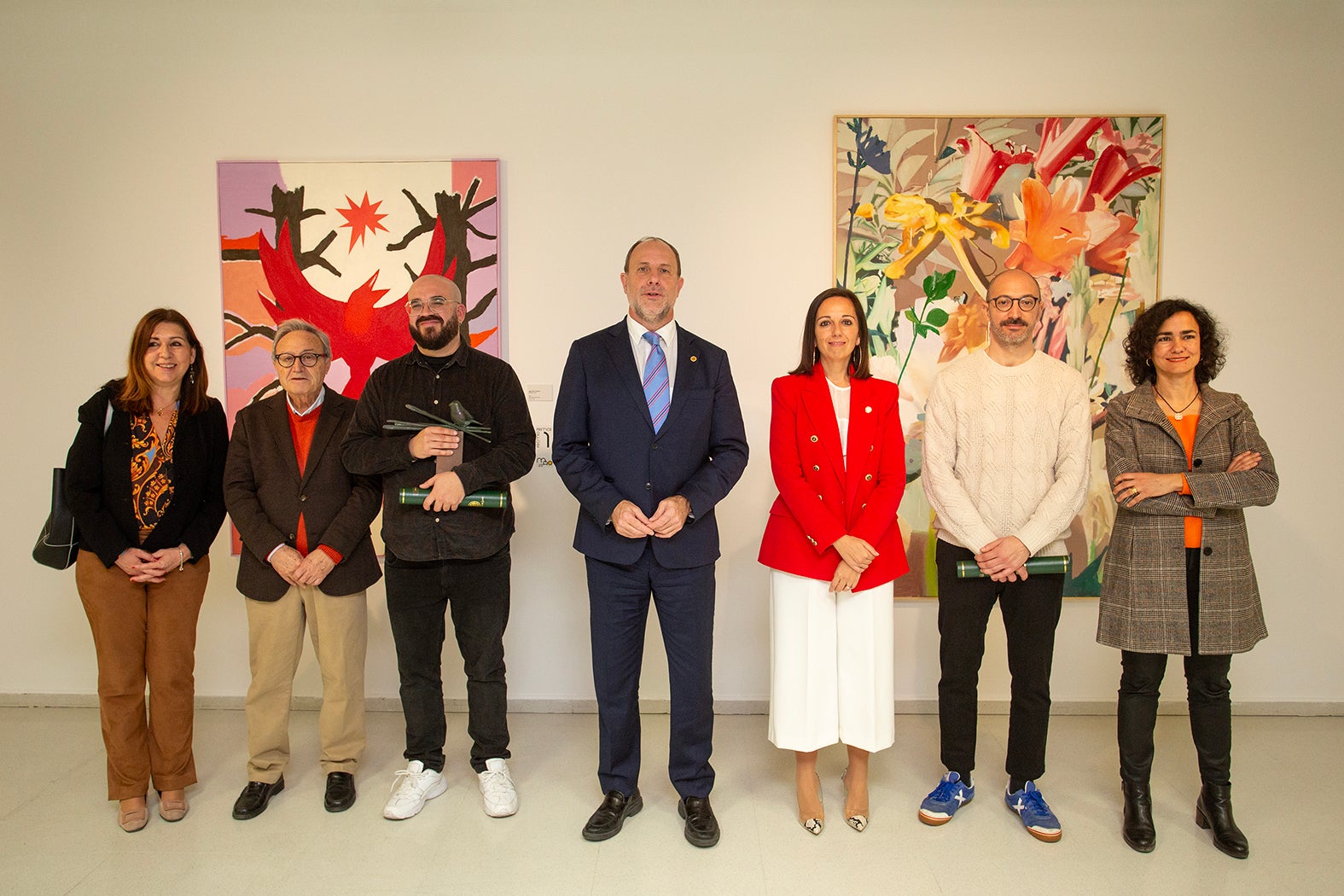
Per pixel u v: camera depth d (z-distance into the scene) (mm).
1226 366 3191
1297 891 2086
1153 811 2486
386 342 3197
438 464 2418
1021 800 2414
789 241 3182
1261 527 3221
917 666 3256
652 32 3143
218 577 3281
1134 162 3127
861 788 2420
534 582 3271
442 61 3160
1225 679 2293
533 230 3197
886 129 3123
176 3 3139
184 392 2461
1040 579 2326
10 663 3326
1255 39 3113
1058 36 3129
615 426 2301
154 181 3203
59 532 2355
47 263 3230
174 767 2443
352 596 2529
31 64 3172
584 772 2760
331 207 3172
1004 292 2307
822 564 2311
